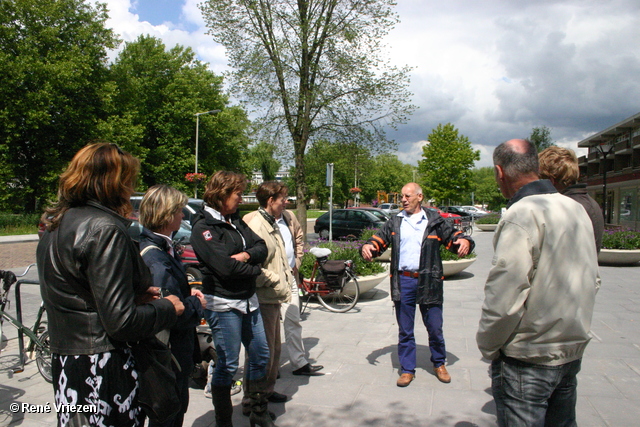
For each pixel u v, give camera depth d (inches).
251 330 118.0
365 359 181.3
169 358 75.7
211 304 111.7
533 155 81.0
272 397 141.0
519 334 73.5
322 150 589.9
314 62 535.2
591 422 124.4
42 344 158.9
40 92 955.3
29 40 984.3
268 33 533.3
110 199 70.2
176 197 93.9
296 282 168.4
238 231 115.9
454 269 374.3
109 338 66.1
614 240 449.1
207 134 1446.9
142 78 1359.5
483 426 124.4
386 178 3142.2
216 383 114.0
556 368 72.9
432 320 156.6
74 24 1079.0
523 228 71.9
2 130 956.6
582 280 72.6
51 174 992.2
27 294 324.8
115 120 1096.2
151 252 90.0
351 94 555.5
